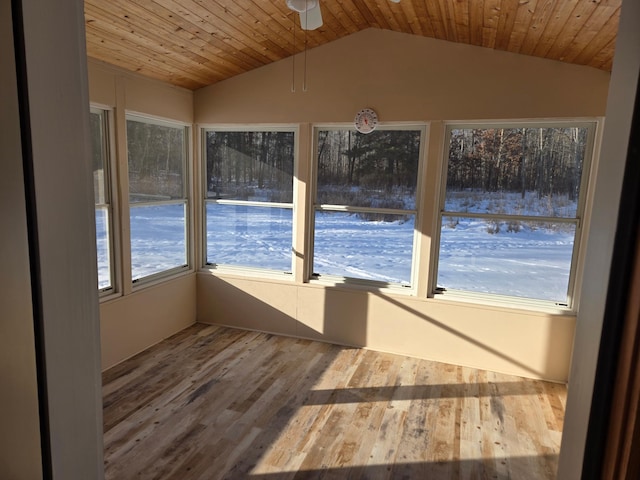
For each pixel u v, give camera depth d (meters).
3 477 0.50
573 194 3.46
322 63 3.86
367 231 4.07
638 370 0.45
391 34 3.64
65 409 0.58
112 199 3.53
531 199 3.58
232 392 3.20
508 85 3.39
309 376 3.49
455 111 3.55
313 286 4.19
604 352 0.50
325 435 2.70
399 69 3.66
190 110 4.31
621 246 0.48
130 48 3.16
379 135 3.92
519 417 2.97
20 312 0.50
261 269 4.50
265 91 4.08
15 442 0.51
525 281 3.67
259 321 4.45
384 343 4.03
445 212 3.81
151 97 3.78
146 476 2.29
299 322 4.30
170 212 4.25
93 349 0.63
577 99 3.24
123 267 3.63
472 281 3.82
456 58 3.49
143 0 2.59
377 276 4.09
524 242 3.64
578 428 0.56
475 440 2.70
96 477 0.66
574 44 2.83
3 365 0.49
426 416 2.96
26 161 0.50
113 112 3.43
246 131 4.33
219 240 4.61
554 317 3.49
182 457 2.45
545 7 2.39
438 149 3.65
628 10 0.49
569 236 3.51
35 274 0.52
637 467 0.45
